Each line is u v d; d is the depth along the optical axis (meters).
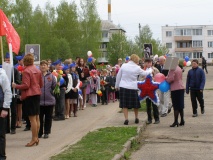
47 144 10.09
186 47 121.50
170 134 11.13
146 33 77.06
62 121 14.44
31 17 73.06
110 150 8.62
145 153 8.90
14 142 10.48
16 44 11.23
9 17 52.94
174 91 12.34
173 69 12.27
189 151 8.97
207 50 120.44
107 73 21.12
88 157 7.95
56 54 67.88
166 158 8.36
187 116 14.91
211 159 8.19
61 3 76.56
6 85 7.86
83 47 75.94
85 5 77.38
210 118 14.23
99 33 78.12
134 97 12.51
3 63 11.23
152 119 14.12
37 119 10.01
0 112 7.90
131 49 75.19
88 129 12.42
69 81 15.18
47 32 75.12
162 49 84.31
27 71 9.60
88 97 21.34
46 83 10.79
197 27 120.31
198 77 14.92
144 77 13.39
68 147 9.12
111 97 22.20
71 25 75.50
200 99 15.13
